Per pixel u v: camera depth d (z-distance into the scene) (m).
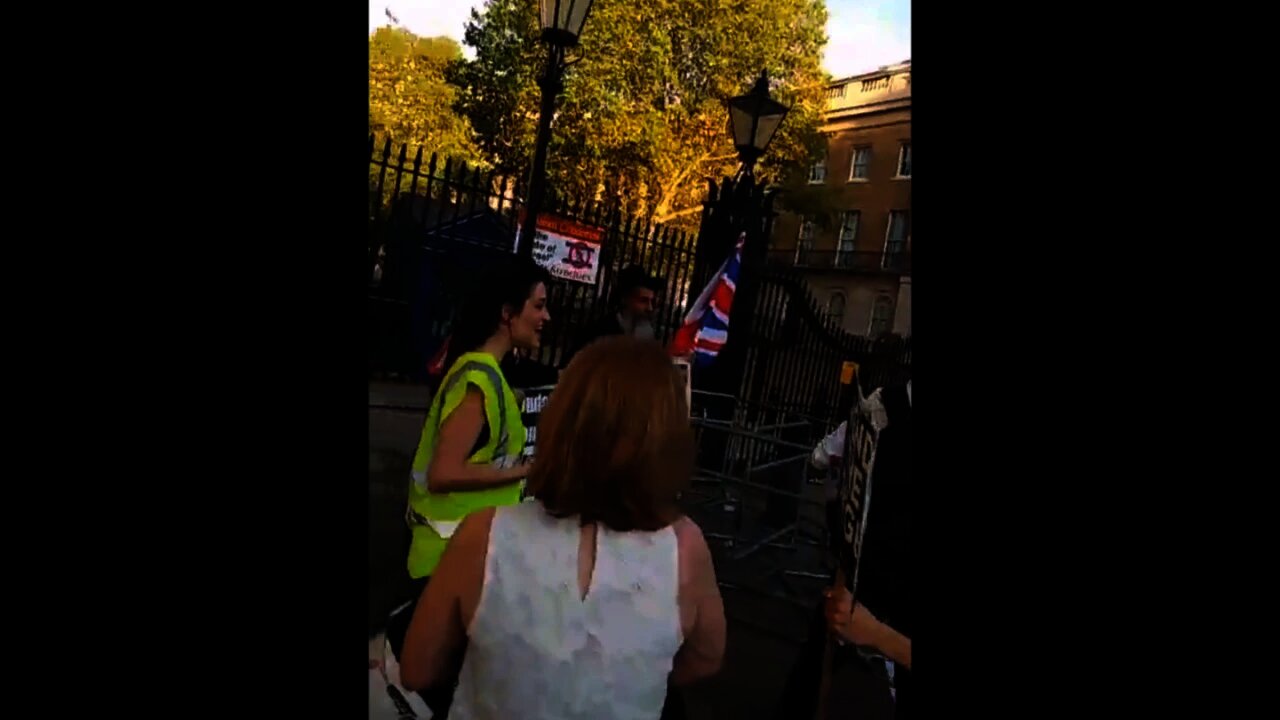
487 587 1.24
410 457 6.10
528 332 2.32
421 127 19.52
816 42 20.83
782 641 4.01
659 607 1.26
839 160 34.91
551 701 1.21
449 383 2.17
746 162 6.73
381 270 8.22
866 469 1.46
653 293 4.44
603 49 18.42
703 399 6.62
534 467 1.32
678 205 21.17
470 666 1.27
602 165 19.36
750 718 3.24
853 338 9.56
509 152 19.72
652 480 1.28
